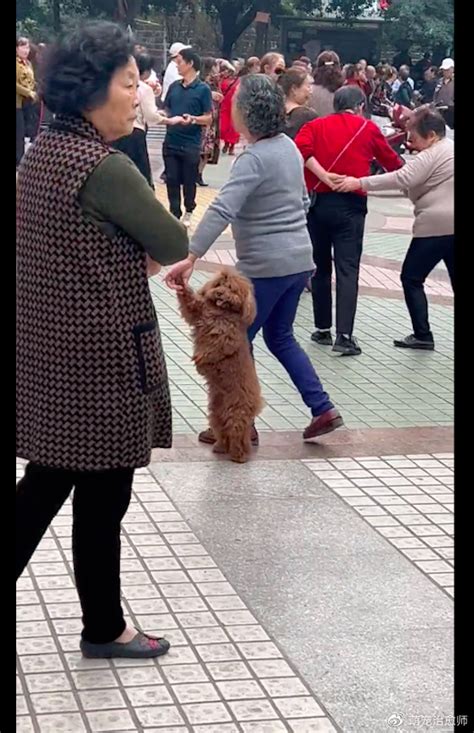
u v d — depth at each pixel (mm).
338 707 3641
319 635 4121
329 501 5414
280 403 7039
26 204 3441
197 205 15047
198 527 5023
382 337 8875
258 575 4582
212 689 3705
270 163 5676
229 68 21703
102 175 3346
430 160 8008
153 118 10156
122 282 3447
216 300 5645
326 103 9672
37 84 3494
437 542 4988
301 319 9352
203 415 6672
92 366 3447
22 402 3537
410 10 43250
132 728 3453
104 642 3832
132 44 3461
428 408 7086
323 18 44750
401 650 4035
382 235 13820
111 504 3682
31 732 3402
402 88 28391
